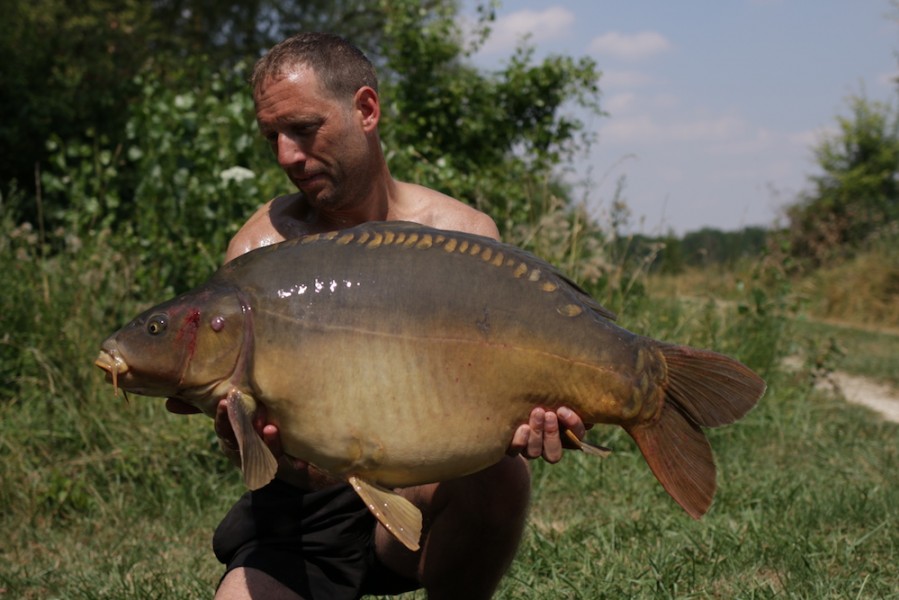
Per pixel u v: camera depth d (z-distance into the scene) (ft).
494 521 9.57
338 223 9.84
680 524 16.15
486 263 8.04
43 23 47.65
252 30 77.61
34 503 17.95
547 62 39.50
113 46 49.44
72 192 28.12
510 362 7.91
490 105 39.37
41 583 14.58
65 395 20.61
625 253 25.12
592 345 7.96
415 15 39.58
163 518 17.78
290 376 7.89
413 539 7.87
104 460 19.33
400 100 38.58
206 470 19.52
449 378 7.86
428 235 8.16
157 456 19.24
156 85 30.94
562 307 8.00
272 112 9.09
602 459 19.89
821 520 16.49
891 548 14.96
